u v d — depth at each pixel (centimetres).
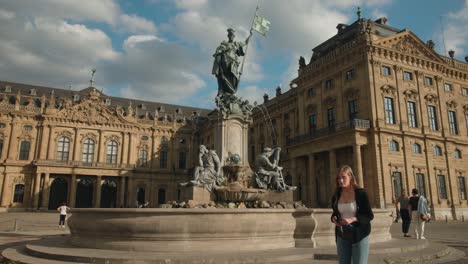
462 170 5184
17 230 3073
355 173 4369
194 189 2069
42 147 7969
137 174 8762
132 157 8781
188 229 1300
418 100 4969
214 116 2414
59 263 1168
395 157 4566
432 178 4769
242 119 2406
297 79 5894
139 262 1123
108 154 8631
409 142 4722
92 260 1162
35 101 8338
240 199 2094
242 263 1154
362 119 4619
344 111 5000
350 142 4512
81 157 8338
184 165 9319
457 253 1530
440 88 5231
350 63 4969
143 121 9094
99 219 1371
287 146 5662
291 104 6250
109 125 8694
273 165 2289
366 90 4678
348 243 689
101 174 8294
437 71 5278
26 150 7919
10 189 7619
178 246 1290
